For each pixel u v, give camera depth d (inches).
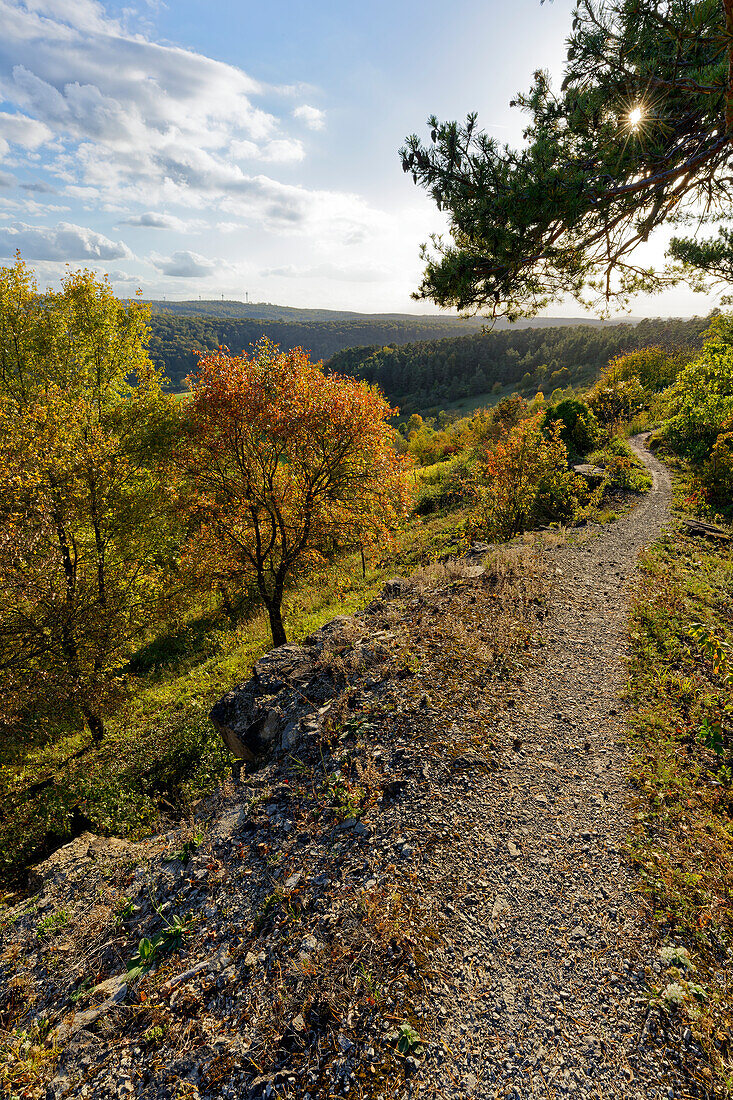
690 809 191.5
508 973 135.9
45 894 203.9
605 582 411.5
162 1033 131.4
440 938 144.5
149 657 762.8
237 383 496.7
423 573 430.0
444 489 1117.1
